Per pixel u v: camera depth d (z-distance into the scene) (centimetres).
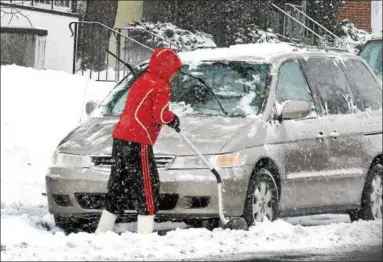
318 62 1967
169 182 1622
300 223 2009
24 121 2761
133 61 3759
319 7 4741
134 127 1577
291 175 1777
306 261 1425
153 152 1616
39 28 3553
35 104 2850
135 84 1600
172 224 1764
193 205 1634
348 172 1914
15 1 3822
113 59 4241
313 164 1830
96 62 3909
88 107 1911
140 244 1470
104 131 1745
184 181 1623
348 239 1650
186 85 1847
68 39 3897
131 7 4928
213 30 4153
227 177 1641
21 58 3528
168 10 4200
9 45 3531
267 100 1783
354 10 5106
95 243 1457
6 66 3123
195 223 1764
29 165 2577
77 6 4122
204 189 1625
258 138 1716
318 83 1930
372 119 2016
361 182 1953
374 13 5128
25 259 1353
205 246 1498
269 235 1611
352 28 4809
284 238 1614
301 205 1809
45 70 3216
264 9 4222
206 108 1798
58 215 1695
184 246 1482
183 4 4169
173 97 1834
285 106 1781
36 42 3528
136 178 1577
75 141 1716
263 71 1831
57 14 3866
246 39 4119
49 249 1431
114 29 3541
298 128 1809
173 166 1634
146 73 1606
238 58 1873
